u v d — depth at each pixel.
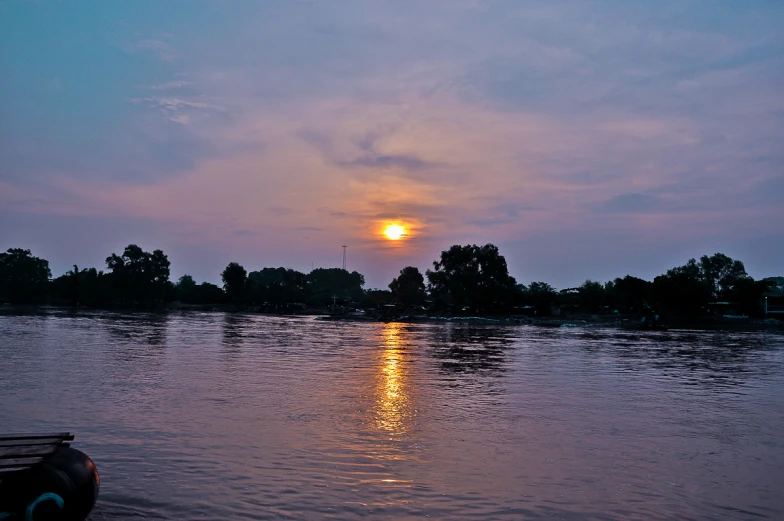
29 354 35.75
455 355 42.78
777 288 150.00
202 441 15.27
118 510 10.47
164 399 21.22
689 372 34.72
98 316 97.94
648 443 16.56
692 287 116.50
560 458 14.68
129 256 154.38
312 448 14.84
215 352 40.34
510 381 29.02
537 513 10.90
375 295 181.12
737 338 70.19
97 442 14.95
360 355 40.81
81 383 24.53
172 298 178.88
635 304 125.44
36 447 9.77
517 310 133.88
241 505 10.83
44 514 8.91
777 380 31.55
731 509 11.44
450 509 10.95
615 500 11.73
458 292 137.62
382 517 10.45
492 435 16.97
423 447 15.32
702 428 18.83
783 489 12.65
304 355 39.81
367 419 18.62
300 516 10.39
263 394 22.86
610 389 27.11
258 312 156.00
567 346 53.91
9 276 158.50
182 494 11.33
